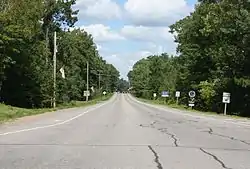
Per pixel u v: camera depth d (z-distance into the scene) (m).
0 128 20.27
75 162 10.70
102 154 12.18
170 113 42.78
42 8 46.25
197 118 34.22
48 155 11.82
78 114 36.50
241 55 44.50
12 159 11.05
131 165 10.38
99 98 129.50
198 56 62.28
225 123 28.47
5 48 39.59
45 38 67.00
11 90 47.09
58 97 61.38
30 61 46.62
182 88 74.12
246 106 47.12
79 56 102.00
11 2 39.31
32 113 34.75
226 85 48.53
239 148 14.45
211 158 11.87
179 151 13.20
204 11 59.59
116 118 31.45
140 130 20.91
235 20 44.47
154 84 143.12
